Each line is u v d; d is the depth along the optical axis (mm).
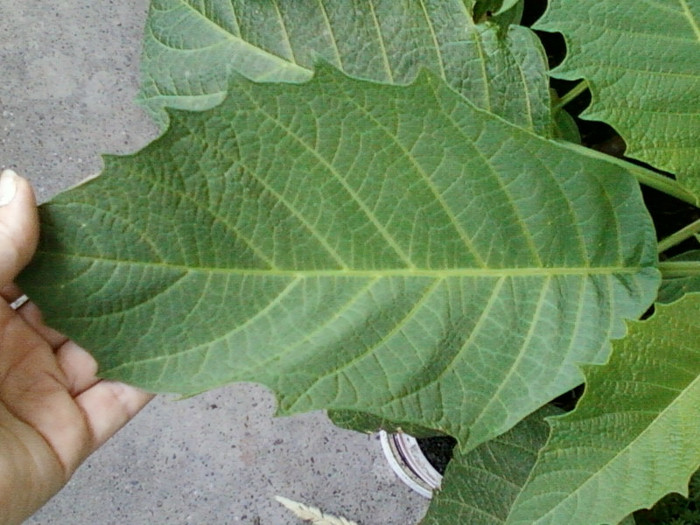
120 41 1100
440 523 573
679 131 439
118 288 375
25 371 487
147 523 1024
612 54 433
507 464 566
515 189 426
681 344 412
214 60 499
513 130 402
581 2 432
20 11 1097
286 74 492
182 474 1034
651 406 409
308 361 399
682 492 394
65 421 505
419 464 780
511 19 531
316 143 393
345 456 1031
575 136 563
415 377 413
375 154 404
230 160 384
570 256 446
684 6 432
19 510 490
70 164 1071
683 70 436
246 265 400
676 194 482
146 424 1040
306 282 411
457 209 426
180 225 382
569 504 397
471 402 421
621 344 406
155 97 506
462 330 429
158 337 385
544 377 430
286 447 1035
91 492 1028
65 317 371
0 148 1068
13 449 473
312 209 407
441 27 482
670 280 502
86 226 367
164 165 372
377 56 489
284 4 490
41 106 1079
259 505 1028
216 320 394
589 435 403
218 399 1043
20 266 358
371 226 418
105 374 380
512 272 441
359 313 415
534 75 481
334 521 991
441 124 398
